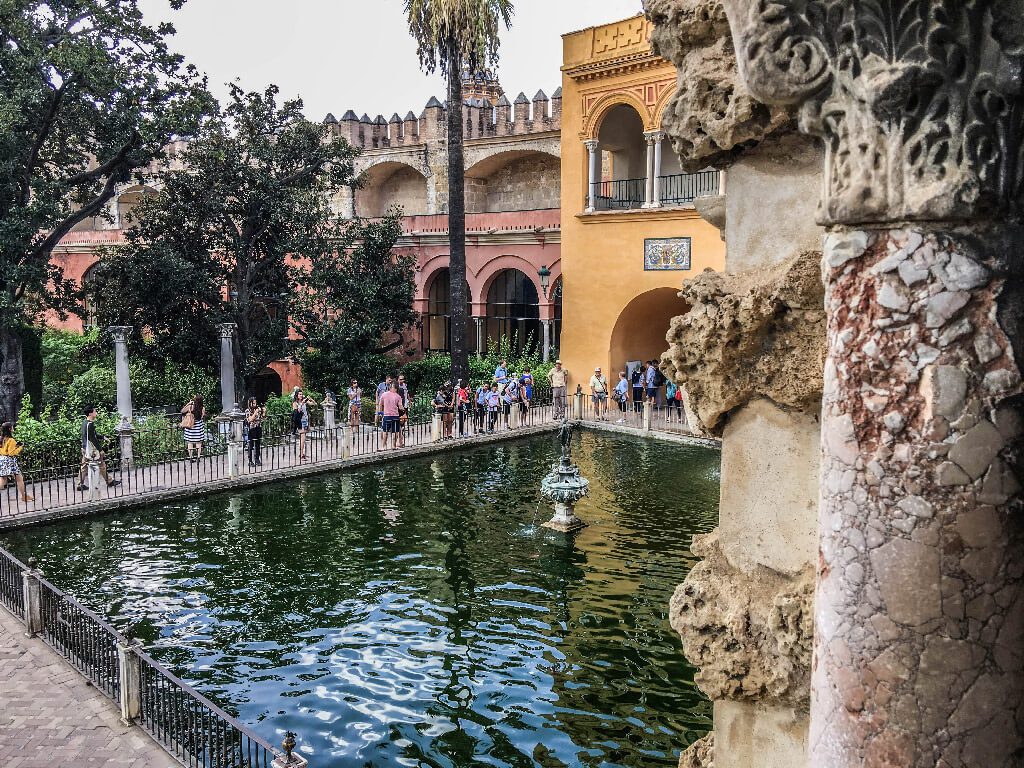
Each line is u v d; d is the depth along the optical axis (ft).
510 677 33.04
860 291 7.90
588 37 88.38
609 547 47.52
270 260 91.30
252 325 95.81
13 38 67.15
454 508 55.57
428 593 41.39
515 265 104.94
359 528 51.55
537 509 54.95
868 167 7.73
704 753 12.78
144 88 72.54
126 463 61.77
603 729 29.37
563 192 93.66
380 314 94.22
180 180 86.43
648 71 84.64
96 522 52.44
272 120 89.10
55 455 61.16
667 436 77.41
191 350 87.97
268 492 59.62
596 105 89.30
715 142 10.35
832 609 8.09
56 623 33.35
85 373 99.09
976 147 7.30
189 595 41.22
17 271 70.44
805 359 9.77
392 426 70.85
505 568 44.60
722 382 10.41
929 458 7.43
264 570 44.57
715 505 55.06
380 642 36.11
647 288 87.92
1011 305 7.43
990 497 7.34
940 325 7.43
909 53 7.45
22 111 68.03
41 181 70.44
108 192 77.77
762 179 10.20
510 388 83.56
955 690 7.43
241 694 31.81
